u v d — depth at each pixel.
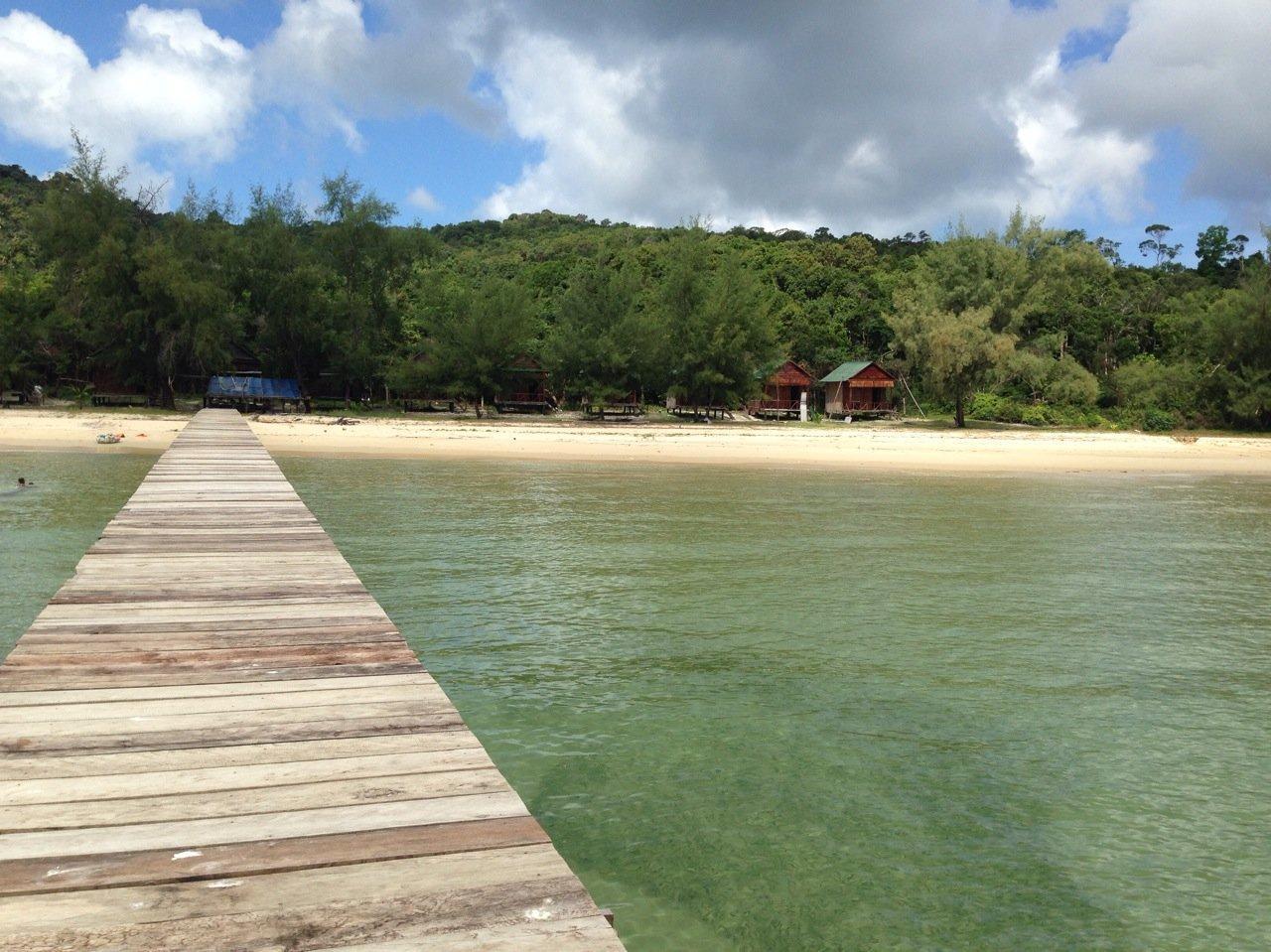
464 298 45.28
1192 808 5.24
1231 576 11.97
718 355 46.81
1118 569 12.35
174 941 2.20
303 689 4.24
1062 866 4.61
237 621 5.41
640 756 5.79
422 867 2.60
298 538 8.11
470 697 6.82
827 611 9.64
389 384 44.84
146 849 2.66
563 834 4.81
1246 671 7.77
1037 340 53.12
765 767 5.67
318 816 2.91
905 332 49.94
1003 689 7.23
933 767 5.73
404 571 11.29
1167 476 27.84
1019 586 11.09
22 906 2.33
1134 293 66.06
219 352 41.34
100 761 3.31
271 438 32.16
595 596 10.11
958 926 4.08
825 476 24.91
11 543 12.08
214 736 3.62
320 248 45.16
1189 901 4.30
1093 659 8.06
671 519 16.03
